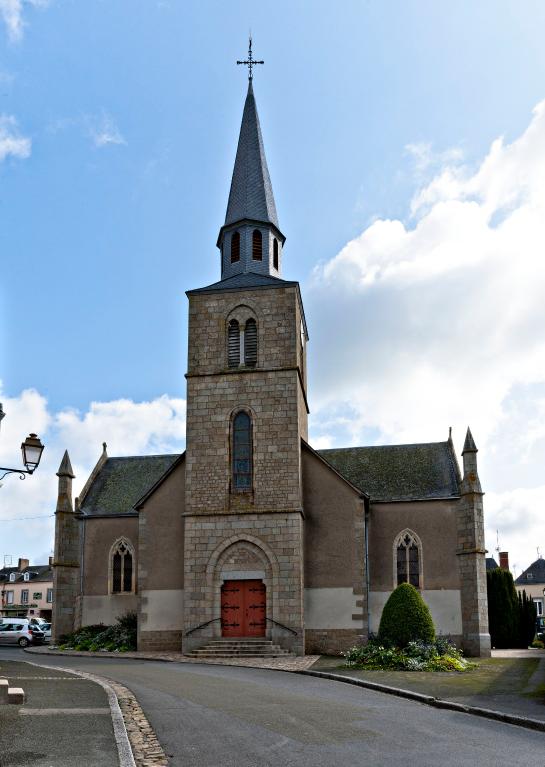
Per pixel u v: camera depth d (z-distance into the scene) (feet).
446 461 119.75
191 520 100.48
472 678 69.51
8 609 288.92
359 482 119.44
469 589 106.63
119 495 130.00
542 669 79.10
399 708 52.34
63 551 121.60
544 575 287.69
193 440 103.24
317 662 86.94
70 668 77.66
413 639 84.53
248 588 98.32
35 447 59.00
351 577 100.83
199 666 83.15
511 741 40.50
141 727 43.55
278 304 105.70
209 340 106.32
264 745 39.19
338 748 38.55
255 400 103.14
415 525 111.55
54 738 39.37
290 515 98.68
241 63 125.90
